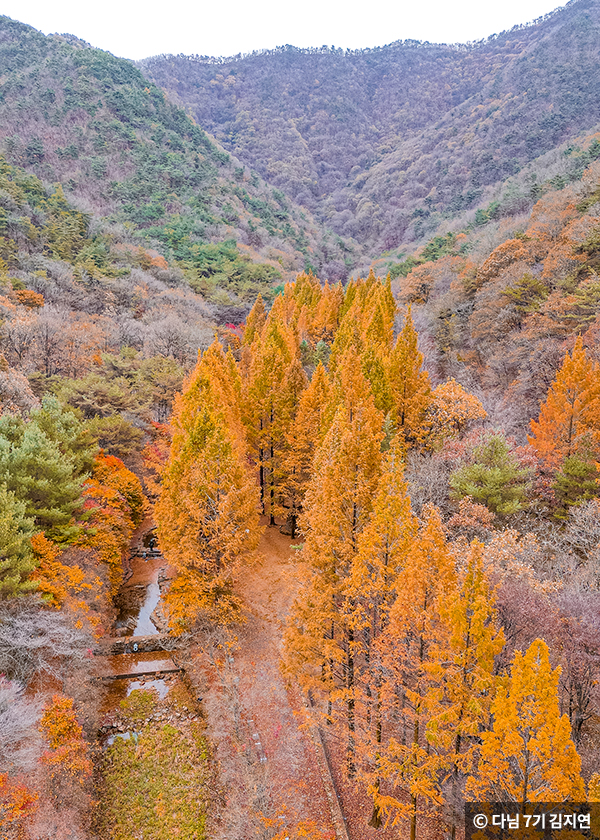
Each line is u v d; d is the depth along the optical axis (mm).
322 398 34281
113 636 29875
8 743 18641
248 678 25594
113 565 33562
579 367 28344
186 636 28109
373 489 19547
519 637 17188
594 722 17484
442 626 15594
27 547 24594
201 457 27438
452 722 14422
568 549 22797
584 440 26562
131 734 24312
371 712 18656
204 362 40969
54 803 18938
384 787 19688
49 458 29062
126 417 49625
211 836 20016
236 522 27781
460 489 27125
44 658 23266
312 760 21984
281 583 31578
